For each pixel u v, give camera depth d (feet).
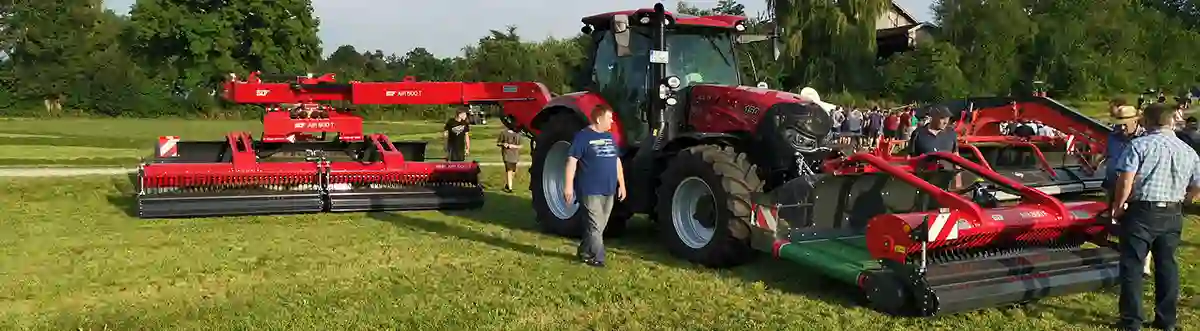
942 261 18.17
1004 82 145.07
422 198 32.65
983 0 152.97
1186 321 18.06
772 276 21.38
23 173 42.88
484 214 32.40
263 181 31.22
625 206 26.07
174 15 187.21
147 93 176.35
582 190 22.65
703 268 22.20
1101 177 36.88
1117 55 154.20
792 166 22.43
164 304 18.52
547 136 28.37
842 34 125.08
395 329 16.94
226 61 188.34
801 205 21.08
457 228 28.81
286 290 19.83
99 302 18.67
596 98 27.48
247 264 22.48
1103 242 19.81
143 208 28.96
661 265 22.77
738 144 23.63
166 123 143.13
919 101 134.41
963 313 18.10
